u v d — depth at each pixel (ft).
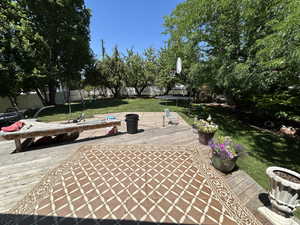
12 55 23.17
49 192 6.38
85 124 12.58
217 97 45.06
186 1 19.57
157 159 9.36
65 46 33.58
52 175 7.66
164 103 40.50
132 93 63.72
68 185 6.84
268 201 5.91
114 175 7.63
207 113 26.53
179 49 22.03
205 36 17.71
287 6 9.26
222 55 16.61
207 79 20.95
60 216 5.16
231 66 15.43
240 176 7.64
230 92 26.58
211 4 15.05
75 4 34.53
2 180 7.25
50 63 29.53
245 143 13.99
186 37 20.06
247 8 12.60
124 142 12.32
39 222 4.95
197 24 17.62
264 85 13.52
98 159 9.39
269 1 11.59
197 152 10.30
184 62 22.84
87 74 46.03
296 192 4.45
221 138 8.46
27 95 36.78
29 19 27.48
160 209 5.46
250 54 13.82
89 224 4.85
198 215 5.22
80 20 35.94
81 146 11.50
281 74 11.50
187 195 6.20
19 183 7.01
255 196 6.23
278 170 5.48
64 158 9.57
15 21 24.07
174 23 22.88
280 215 4.93
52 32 30.63
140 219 5.03
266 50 9.55
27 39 24.38
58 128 11.39
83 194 6.24
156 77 47.75
